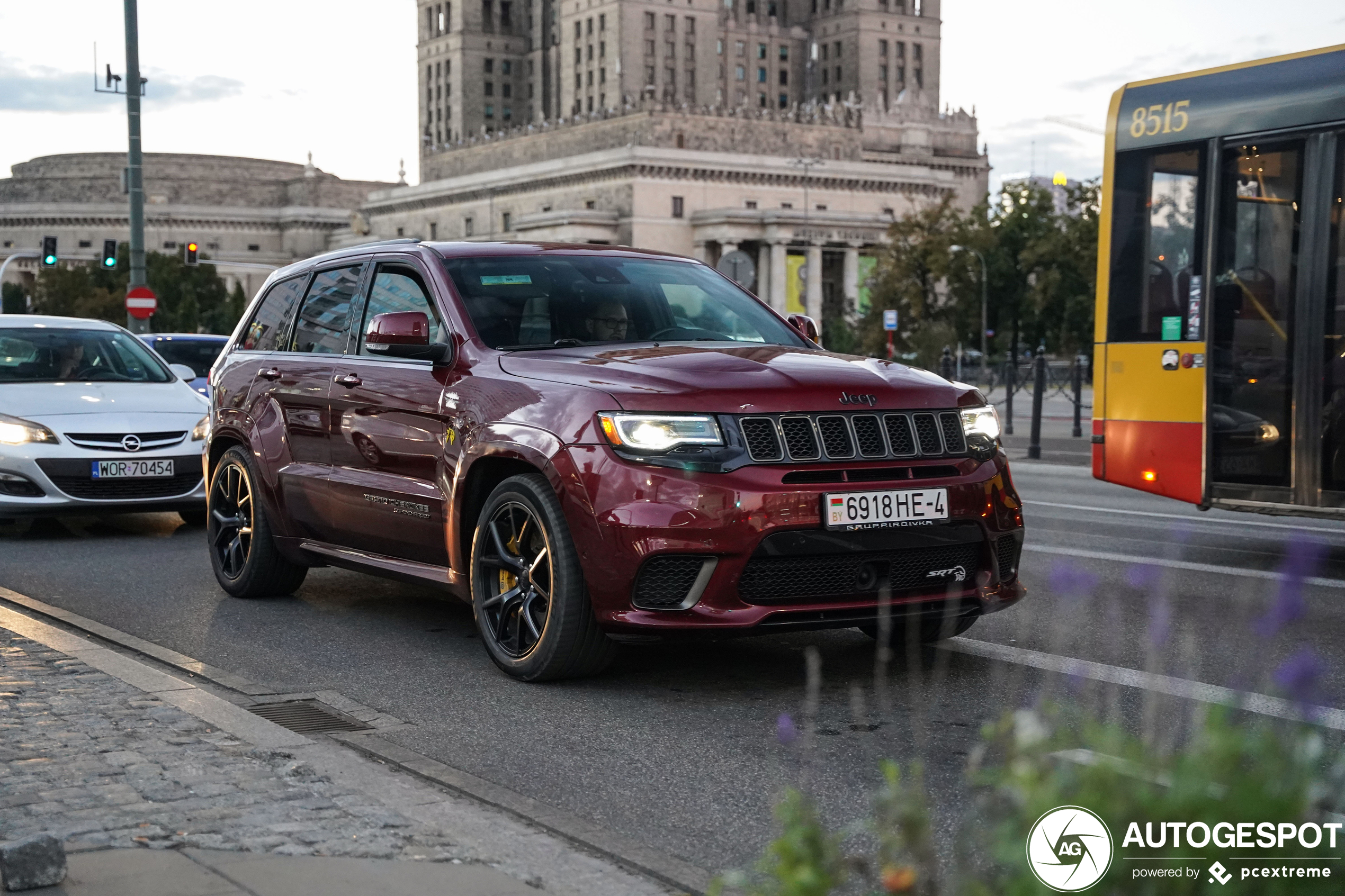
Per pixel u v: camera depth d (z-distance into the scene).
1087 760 1.99
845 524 4.97
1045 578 7.97
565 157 129.38
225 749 4.28
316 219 157.88
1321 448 8.66
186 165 158.38
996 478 5.35
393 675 5.71
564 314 6.10
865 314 94.44
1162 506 12.34
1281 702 4.80
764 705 5.07
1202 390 9.34
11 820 3.56
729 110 123.44
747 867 3.38
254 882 3.09
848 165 127.00
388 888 3.07
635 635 5.06
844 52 163.88
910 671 5.53
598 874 3.22
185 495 10.66
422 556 6.10
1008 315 81.81
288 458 7.00
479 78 168.25
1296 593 2.16
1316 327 8.66
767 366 5.31
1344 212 8.52
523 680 5.50
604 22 149.12
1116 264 9.96
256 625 6.84
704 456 4.93
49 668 5.46
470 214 136.25
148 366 11.77
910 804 2.09
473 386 5.71
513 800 3.89
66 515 12.02
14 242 156.62
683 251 119.75
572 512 5.11
